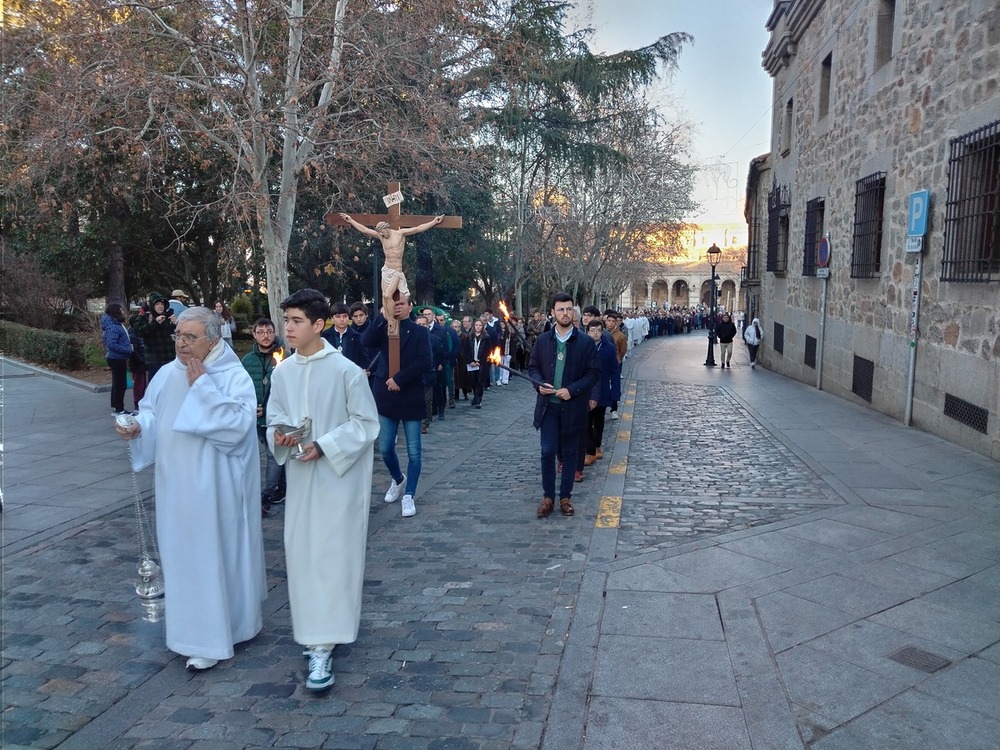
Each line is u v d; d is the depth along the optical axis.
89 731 3.00
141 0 9.72
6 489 6.70
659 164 23.61
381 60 10.52
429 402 10.42
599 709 3.08
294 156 10.52
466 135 13.38
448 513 6.08
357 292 23.48
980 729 2.88
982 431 7.73
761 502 6.20
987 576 4.36
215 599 3.44
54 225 14.46
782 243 18.61
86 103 9.89
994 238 7.45
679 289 90.31
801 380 16.53
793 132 17.41
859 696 3.12
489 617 4.04
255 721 3.07
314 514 3.39
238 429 3.46
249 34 9.98
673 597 4.18
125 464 7.68
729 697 3.15
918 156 9.52
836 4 13.66
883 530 5.25
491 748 2.86
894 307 10.33
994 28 7.64
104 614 4.12
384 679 3.39
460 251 22.17
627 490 6.71
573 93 21.94
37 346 16.14
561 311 5.85
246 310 30.42
